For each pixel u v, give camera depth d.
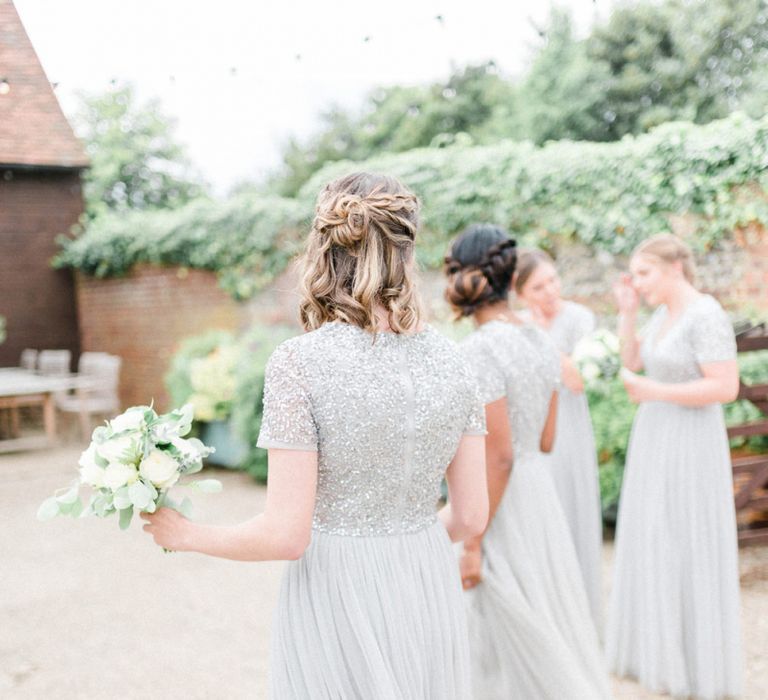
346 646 1.37
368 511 1.38
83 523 5.57
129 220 9.88
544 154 6.18
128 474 1.32
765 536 3.86
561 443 2.94
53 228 10.24
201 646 3.39
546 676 2.02
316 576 1.39
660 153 5.39
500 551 2.07
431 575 1.44
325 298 1.39
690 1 10.77
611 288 5.90
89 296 10.46
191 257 9.02
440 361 1.42
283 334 6.93
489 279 2.07
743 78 10.06
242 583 4.17
